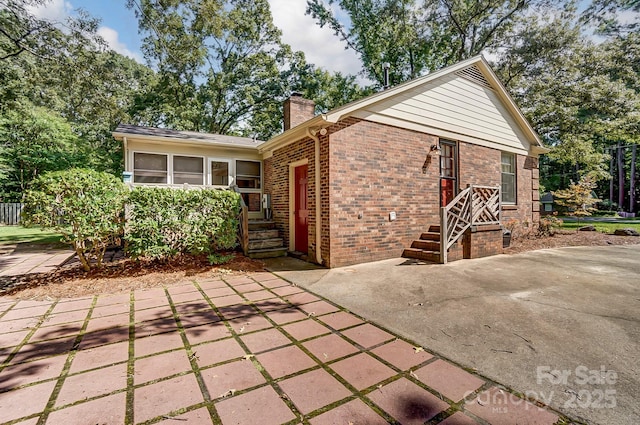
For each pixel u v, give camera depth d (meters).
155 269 5.67
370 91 19.67
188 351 2.64
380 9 18.20
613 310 3.49
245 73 20.19
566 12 14.24
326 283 4.88
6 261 6.64
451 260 6.34
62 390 2.07
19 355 2.57
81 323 3.27
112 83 10.47
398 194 6.96
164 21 12.27
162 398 1.98
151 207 5.54
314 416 1.80
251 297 4.20
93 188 5.02
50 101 15.70
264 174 9.71
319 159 6.29
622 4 13.96
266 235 7.68
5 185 19.00
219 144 8.68
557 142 16.53
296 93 9.59
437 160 7.75
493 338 2.84
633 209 30.05
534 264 6.03
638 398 1.96
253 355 2.57
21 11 8.57
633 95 12.95
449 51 18.55
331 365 2.40
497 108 9.43
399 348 2.68
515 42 15.56
